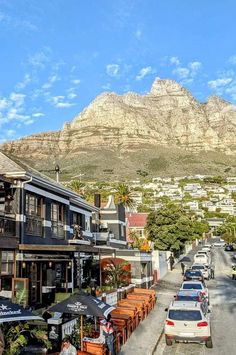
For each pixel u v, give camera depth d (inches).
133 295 1000.2
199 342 666.8
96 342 571.8
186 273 1330.0
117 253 1284.4
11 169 767.1
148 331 776.9
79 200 1134.4
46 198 880.9
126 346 674.8
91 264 1135.0
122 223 1740.9
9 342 485.1
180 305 692.1
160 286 1416.1
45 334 532.4
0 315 424.5
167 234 2133.4
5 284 715.4
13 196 768.9
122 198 3272.6
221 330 789.9
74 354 482.6
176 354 641.6
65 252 950.4
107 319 585.6
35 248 761.6
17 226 758.5
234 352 649.0
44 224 863.1
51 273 870.4
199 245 3882.9
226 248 3395.7
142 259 1291.8
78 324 628.1
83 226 1234.0
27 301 715.4
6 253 724.0
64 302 545.6
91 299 551.8
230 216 6432.1
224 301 1104.8
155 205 6072.8
